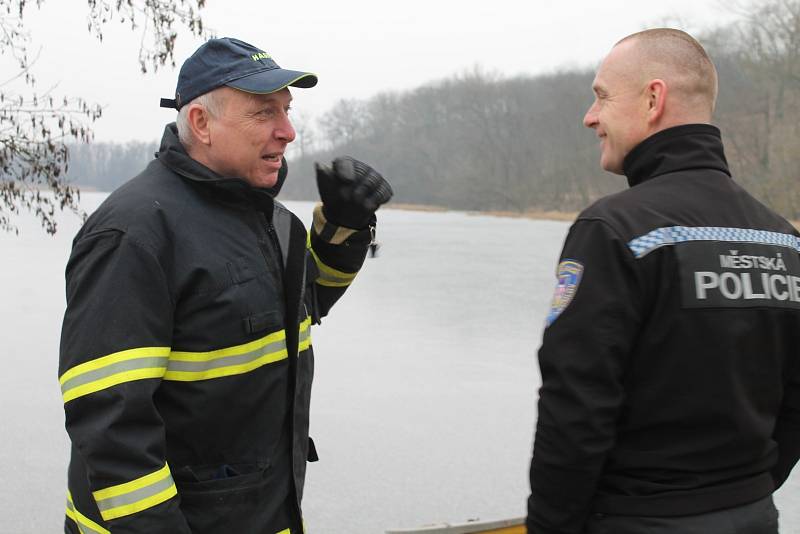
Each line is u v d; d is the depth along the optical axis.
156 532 1.90
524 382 8.16
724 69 48.75
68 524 2.19
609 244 1.87
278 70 2.18
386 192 2.48
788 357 2.04
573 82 75.69
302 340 2.31
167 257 2.04
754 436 1.93
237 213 2.17
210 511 2.07
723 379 1.88
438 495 5.23
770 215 2.09
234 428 2.12
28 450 6.00
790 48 43.41
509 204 75.44
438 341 10.44
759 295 1.93
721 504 1.90
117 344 1.93
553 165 74.94
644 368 1.90
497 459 5.88
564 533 1.94
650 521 1.89
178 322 2.06
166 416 2.07
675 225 1.91
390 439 6.32
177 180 2.14
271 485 2.18
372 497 5.18
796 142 41.53
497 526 2.85
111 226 2.01
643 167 2.07
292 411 2.24
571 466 1.86
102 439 1.89
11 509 4.97
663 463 1.90
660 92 2.04
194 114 2.19
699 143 2.04
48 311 12.29
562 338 1.88
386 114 92.44
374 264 21.61
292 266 2.25
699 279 1.87
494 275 19.03
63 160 4.78
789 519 4.77
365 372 8.56
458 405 7.28
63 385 1.96
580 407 1.84
